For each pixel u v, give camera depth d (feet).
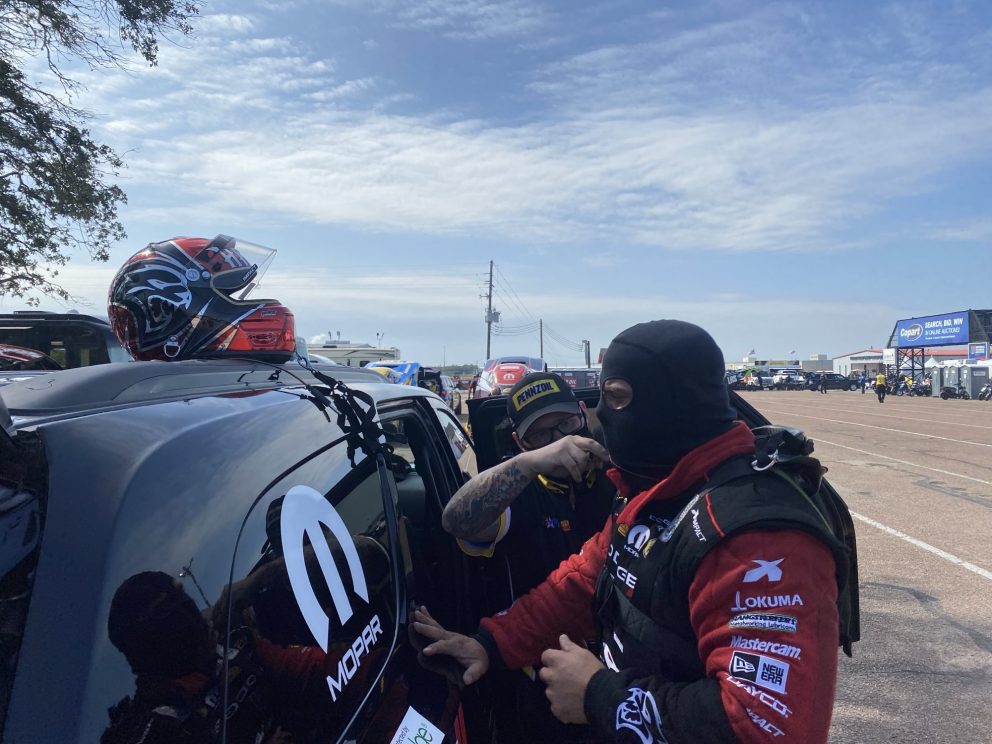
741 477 4.12
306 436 4.67
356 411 5.51
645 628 4.39
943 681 12.96
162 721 2.82
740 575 3.79
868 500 29.45
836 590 3.89
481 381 50.44
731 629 3.77
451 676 5.38
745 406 8.27
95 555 2.95
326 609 4.13
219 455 3.77
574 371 52.90
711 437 4.42
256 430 4.21
